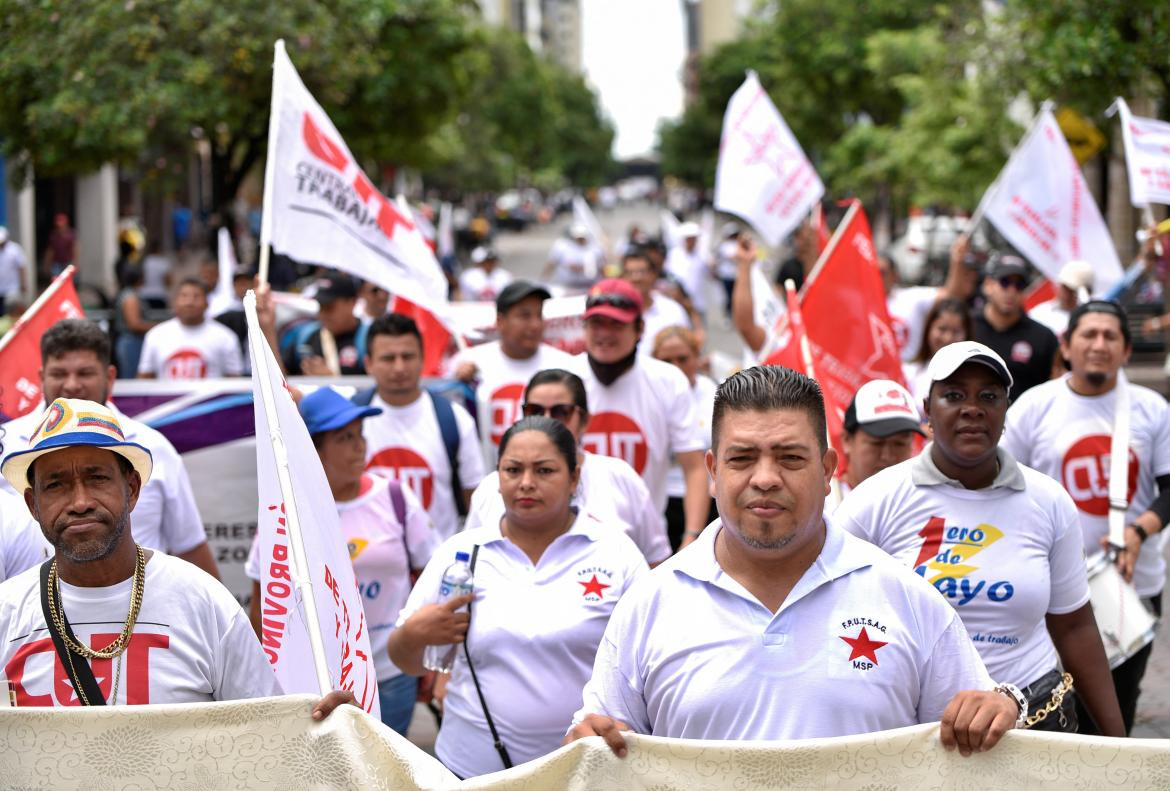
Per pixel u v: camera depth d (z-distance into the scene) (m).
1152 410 5.79
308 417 5.36
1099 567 5.04
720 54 65.25
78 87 15.49
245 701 3.23
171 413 7.20
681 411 6.69
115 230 34.03
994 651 4.17
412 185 51.75
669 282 16.41
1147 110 14.32
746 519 3.04
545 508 4.52
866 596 3.14
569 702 4.43
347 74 17.97
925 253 30.05
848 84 34.94
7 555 4.55
